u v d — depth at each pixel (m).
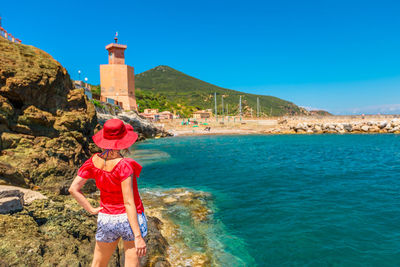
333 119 70.19
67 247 4.09
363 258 5.61
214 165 18.69
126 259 2.13
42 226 4.41
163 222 7.65
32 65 10.66
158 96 155.38
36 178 8.24
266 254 5.91
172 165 18.81
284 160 20.89
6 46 10.29
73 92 12.93
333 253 5.86
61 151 9.87
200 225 7.55
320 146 32.28
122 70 60.81
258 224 7.60
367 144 33.38
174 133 66.44
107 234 2.08
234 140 45.94
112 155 2.10
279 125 73.12
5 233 3.67
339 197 10.15
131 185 2.05
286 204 9.40
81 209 5.53
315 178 13.84
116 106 47.94
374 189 11.30
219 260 5.67
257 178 14.10
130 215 2.00
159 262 5.28
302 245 6.26
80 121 11.98
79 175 2.12
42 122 10.02
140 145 37.47
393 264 5.34
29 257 3.45
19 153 8.45
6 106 8.79
